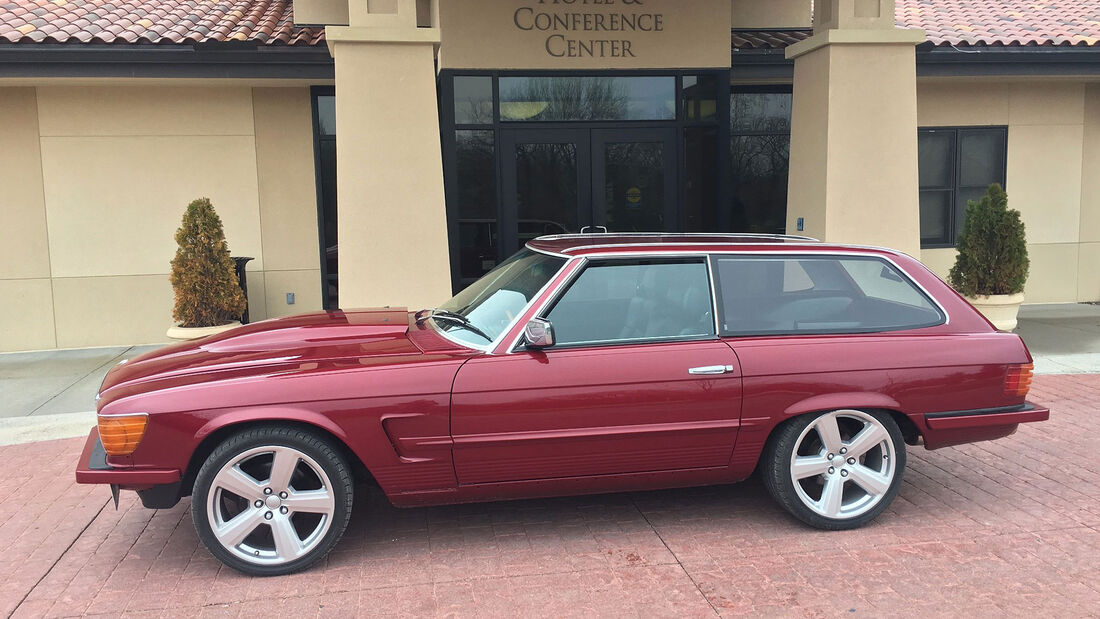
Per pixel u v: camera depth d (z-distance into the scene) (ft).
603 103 33.60
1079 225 41.19
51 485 18.25
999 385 15.28
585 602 12.76
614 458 14.46
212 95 33.88
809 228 29.17
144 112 33.50
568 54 32.83
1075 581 13.23
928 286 15.76
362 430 13.55
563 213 33.83
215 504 13.47
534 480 14.43
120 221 33.81
